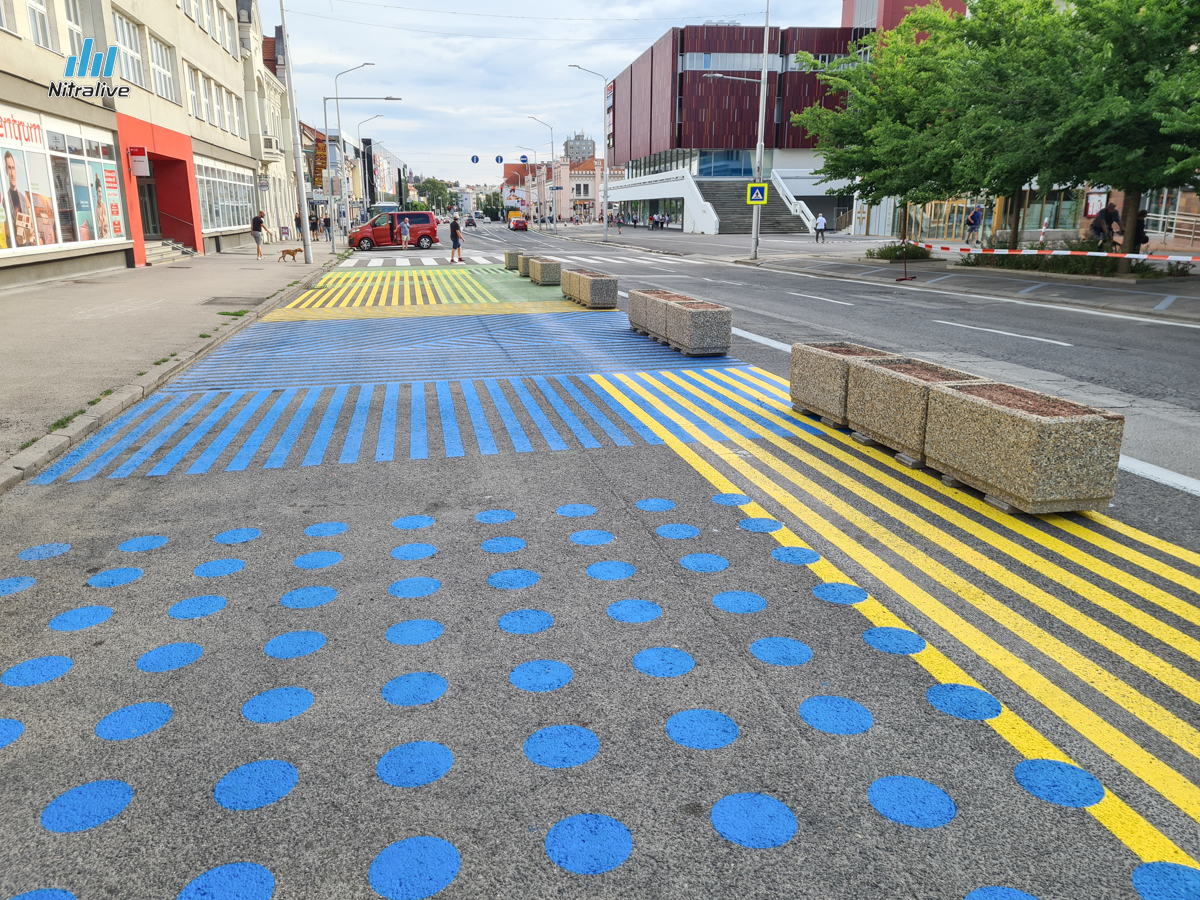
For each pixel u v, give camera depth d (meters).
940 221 41.19
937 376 6.46
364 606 4.26
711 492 5.99
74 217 22.28
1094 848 2.58
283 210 57.19
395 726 3.22
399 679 3.56
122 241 25.16
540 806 2.77
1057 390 9.30
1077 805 2.77
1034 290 19.52
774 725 3.21
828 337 13.13
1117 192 32.91
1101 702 3.36
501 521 5.45
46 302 16.64
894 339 12.91
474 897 2.40
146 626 4.07
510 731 3.19
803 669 3.62
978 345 12.30
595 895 2.40
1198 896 2.39
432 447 7.24
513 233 78.69
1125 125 18.19
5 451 6.84
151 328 13.30
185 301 17.05
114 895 2.42
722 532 5.23
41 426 7.57
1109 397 8.98
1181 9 18.12
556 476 6.41
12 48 18.61
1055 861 2.53
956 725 3.21
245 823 2.71
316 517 5.57
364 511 5.68
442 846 2.60
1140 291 18.41
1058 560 4.75
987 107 20.66
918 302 18.27
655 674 3.58
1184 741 3.11
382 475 6.49
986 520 5.38
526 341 12.65
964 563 4.71
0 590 4.50
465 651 3.79
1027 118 20.33
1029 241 31.61
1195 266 23.52
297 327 14.30
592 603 4.26
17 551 5.05
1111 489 5.27
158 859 2.56
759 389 9.36
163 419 8.26
